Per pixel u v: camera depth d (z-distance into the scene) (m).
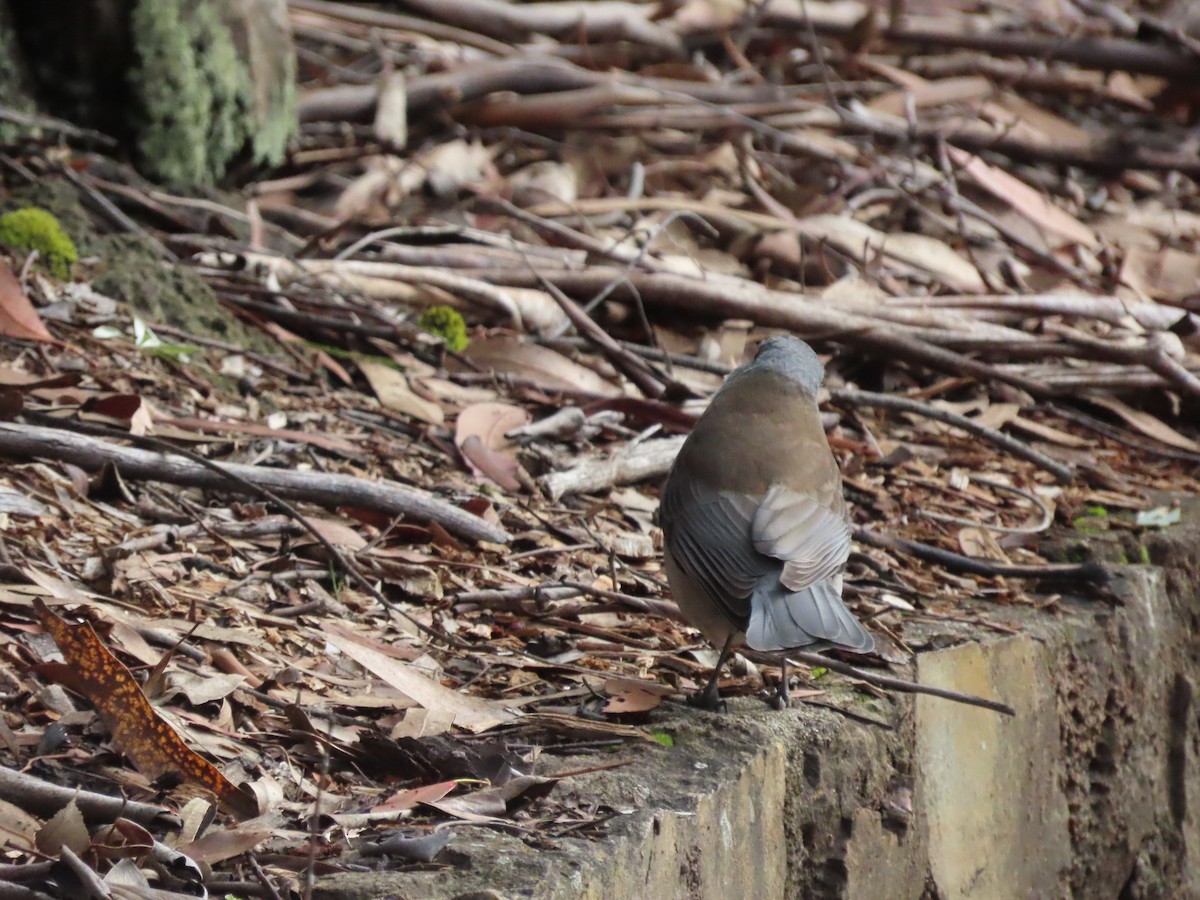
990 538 9.82
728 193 16.12
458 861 5.00
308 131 15.79
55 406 8.69
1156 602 9.83
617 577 8.35
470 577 7.99
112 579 6.93
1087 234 16.06
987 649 8.14
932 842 7.66
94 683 5.30
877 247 14.68
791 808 6.59
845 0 20.14
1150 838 9.92
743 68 19.19
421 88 15.90
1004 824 8.32
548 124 16.55
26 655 5.99
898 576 9.13
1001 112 18.73
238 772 5.59
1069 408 13.20
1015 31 21.14
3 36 12.52
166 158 13.27
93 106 13.08
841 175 16.67
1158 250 16.28
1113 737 9.38
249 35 13.68
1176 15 21.69
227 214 12.90
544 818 5.48
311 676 6.52
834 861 6.84
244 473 8.02
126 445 8.38
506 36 18.17
